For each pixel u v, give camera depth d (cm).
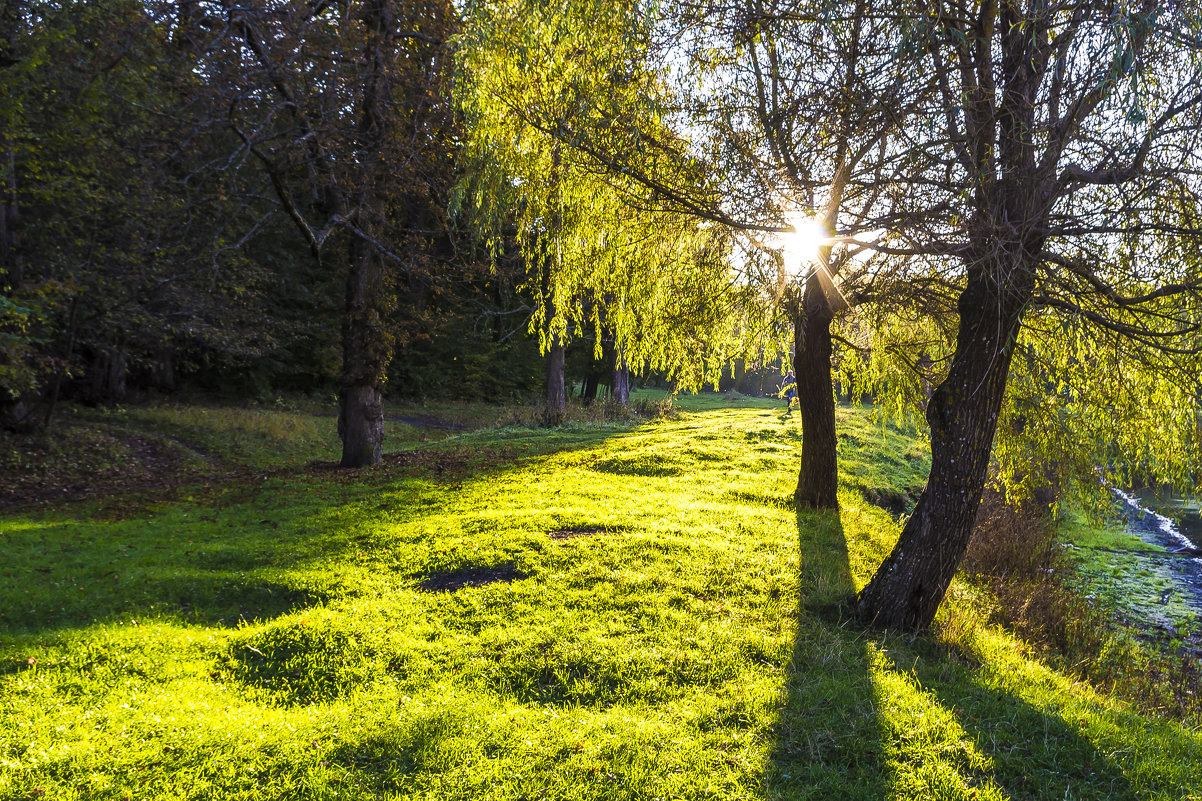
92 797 417
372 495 1327
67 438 1814
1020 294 585
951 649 659
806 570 832
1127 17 459
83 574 865
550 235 917
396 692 550
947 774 443
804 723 501
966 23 588
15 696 531
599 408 3027
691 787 429
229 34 1167
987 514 1382
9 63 1399
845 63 630
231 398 3153
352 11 1511
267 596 773
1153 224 564
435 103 1489
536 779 438
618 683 565
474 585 773
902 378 1064
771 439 1889
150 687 559
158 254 1886
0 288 1538
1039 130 545
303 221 1025
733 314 1020
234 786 434
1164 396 768
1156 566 1429
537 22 730
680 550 879
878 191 609
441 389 4000
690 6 715
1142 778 448
